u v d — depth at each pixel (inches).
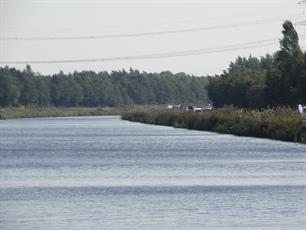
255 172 6609.3
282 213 4520.2
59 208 4771.2
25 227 4173.2
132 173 6683.1
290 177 6195.9
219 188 5600.4
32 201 5059.1
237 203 4899.1
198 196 5221.5
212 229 4087.1
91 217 4456.2
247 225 4178.2
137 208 4756.4
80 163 7765.8
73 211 4660.4
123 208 4761.3
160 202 4977.9
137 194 5349.4
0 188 5708.7
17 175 6599.4
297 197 5113.2
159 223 4266.7
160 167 7204.7
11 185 5890.8
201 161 7765.8
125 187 5718.5
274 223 4222.4
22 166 7485.2
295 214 4480.8
